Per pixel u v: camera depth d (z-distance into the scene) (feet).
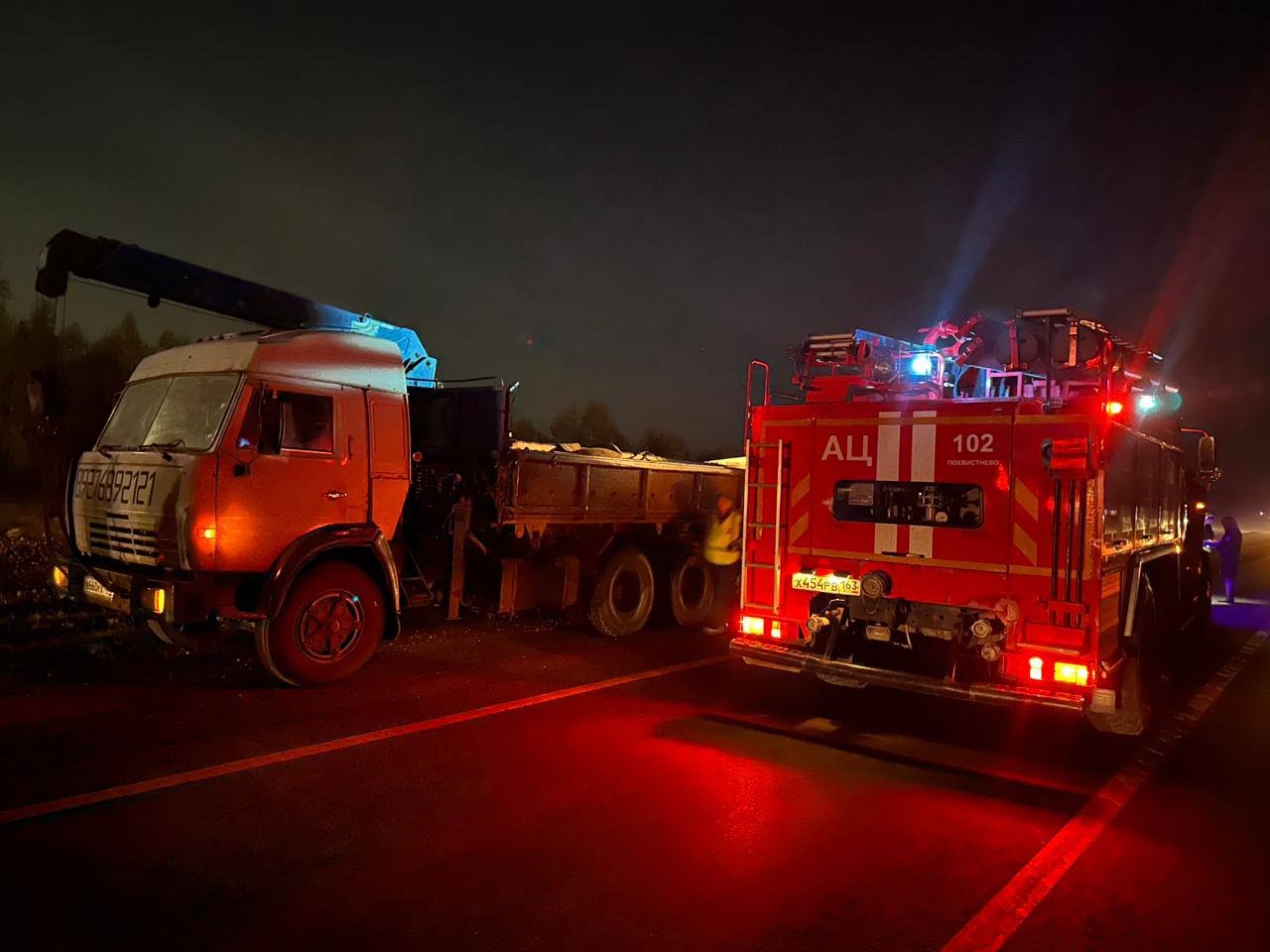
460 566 29.66
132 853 13.70
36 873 12.94
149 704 21.72
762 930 12.02
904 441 21.15
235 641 28.12
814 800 17.08
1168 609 27.71
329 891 12.72
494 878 13.30
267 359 23.88
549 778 17.70
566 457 32.07
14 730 19.27
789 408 23.06
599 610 33.58
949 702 24.97
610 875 13.53
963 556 20.16
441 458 32.27
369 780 17.20
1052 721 23.48
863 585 21.20
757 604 23.58
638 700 24.12
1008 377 21.95
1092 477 18.56
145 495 23.72
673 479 37.58
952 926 12.35
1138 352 21.44
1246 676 30.73
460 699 23.44
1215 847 15.48
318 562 24.64
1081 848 15.25
